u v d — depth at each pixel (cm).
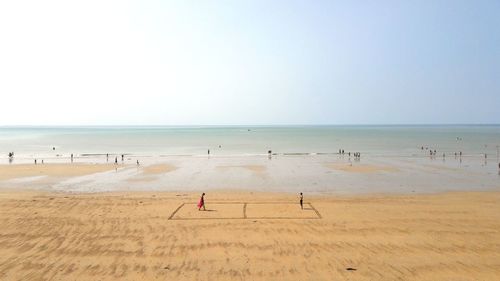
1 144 11012
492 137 14738
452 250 1808
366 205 2778
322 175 4578
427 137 15025
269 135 18125
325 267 1617
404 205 2786
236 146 10050
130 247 1861
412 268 1603
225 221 2308
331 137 15488
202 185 3881
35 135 18762
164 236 2023
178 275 1545
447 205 2786
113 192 3478
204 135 18275
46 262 1675
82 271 1583
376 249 1825
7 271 1580
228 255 1755
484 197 3159
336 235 2036
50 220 2334
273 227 2180
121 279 1509
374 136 16275
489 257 1719
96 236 2027
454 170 5012
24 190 3597
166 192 3469
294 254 1762
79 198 3011
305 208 2672
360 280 1495
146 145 10519
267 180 4203
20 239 1978
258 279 1508
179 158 6706
